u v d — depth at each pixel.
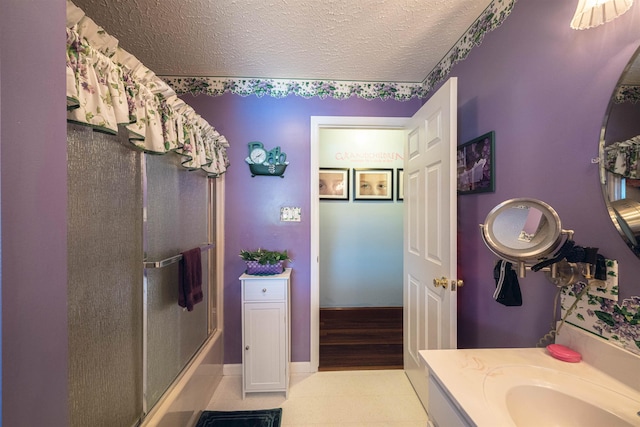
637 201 0.67
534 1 1.00
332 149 3.05
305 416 1.54
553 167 0.92
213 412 1.56
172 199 1.36
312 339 1.98
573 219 0.85
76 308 0.80
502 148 1.16
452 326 1.28
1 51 0.40
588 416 0.64
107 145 0.92
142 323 1.09
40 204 0.47
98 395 0.88
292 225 1.98
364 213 3.08
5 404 0.40
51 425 0.48
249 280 1.68
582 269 0.79
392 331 2.64
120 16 1.30
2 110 0.40
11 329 0.41
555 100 0.91
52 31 0.49
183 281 1.34
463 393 0.66
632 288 0.68
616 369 0.70
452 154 1.27
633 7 0.68
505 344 1.16
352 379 1.89
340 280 3.09
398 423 1.49
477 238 1.35
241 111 1.95
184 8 1.25
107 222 0.93
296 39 1.50
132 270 1.05
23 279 0.43
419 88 2.02
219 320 1.94
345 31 1.43
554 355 0.82
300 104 1.97
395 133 3.07
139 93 0.98
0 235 0.40
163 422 1.12
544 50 0.96
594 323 0.77
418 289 1.68
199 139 1.46
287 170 1.98
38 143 0.46
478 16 1.33
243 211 1.96
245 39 1.50
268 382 1.69
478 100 1.33
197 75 1.90
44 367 0.47
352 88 1.99
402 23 1.37
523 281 1.04
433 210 1.46
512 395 0.68
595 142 0.78
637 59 0.67
